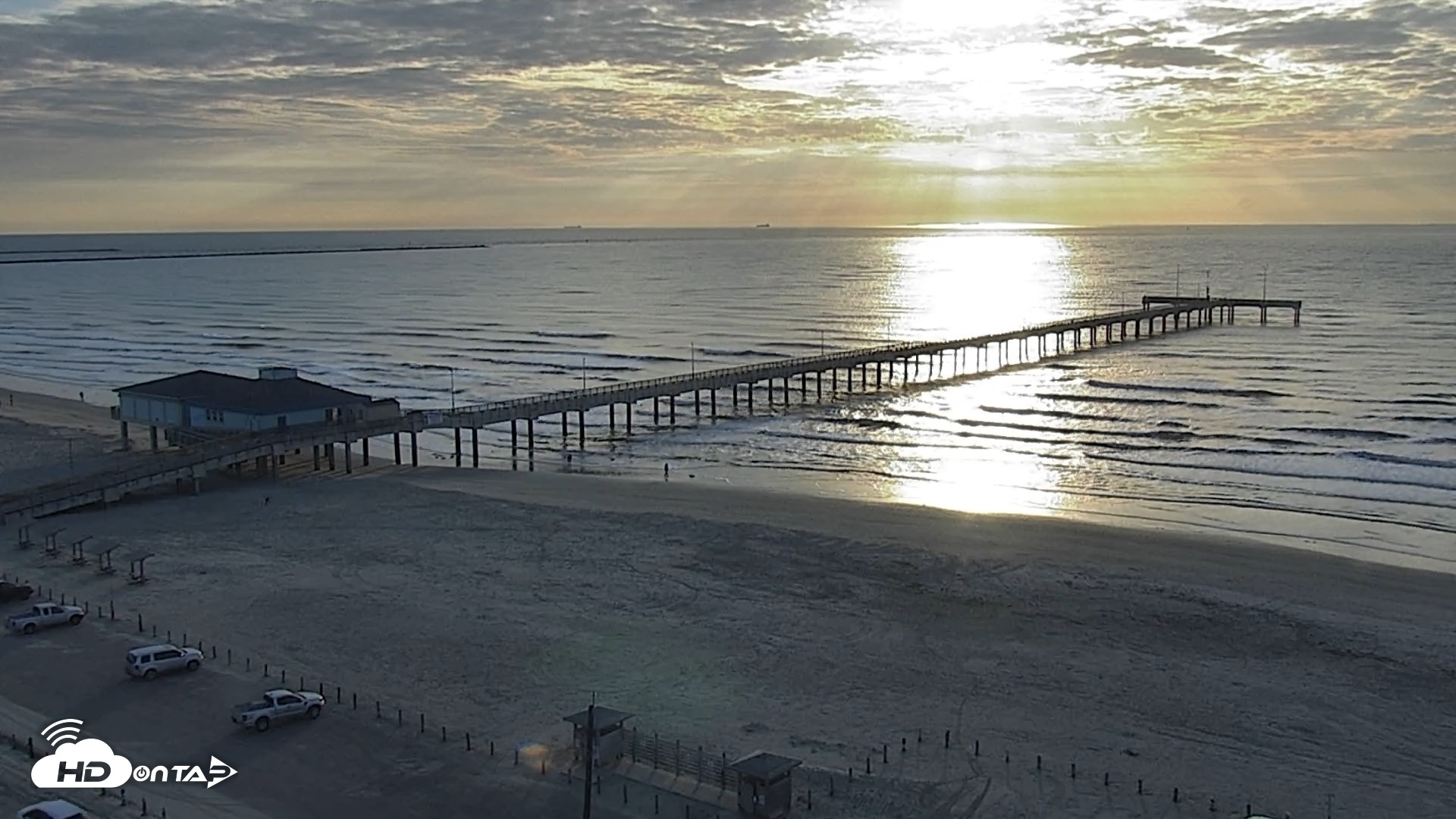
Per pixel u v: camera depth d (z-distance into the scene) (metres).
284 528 60.31
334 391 80.81
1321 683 40.00
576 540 57.88
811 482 77.94
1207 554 55.91
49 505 62.12
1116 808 31.41
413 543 57.34
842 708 37.94
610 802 31.16
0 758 33.66
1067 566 53.00
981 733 36.12
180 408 79.50
